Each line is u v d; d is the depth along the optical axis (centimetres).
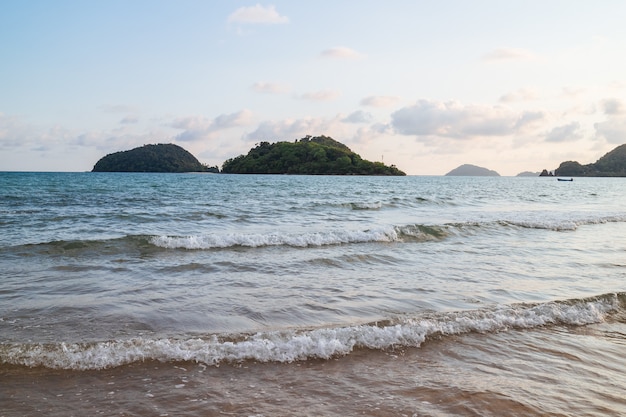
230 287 881
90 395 447
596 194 5938
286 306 755
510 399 459
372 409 432
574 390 485
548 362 562
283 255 1241
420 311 737
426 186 8056
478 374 521
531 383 500
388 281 950
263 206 2922
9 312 694
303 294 834
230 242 1394
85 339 589
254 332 621
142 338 595
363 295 831
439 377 510
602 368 549
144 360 529
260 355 551
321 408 431
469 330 665
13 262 1089
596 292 881
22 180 7356
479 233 1747
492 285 926
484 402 451
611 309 782
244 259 1175
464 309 752
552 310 752
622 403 458
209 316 696
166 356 538
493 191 6338
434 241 1541
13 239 1414
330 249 1350
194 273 1005
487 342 624
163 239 1361
